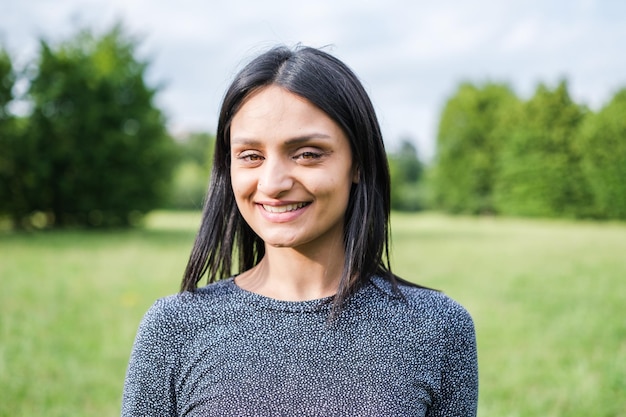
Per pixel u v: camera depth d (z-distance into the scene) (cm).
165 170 2023
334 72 130
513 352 507
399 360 133
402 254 1205
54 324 568
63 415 373
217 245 148
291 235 130
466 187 3750
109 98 1862
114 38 2006
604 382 437
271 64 129
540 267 1007
